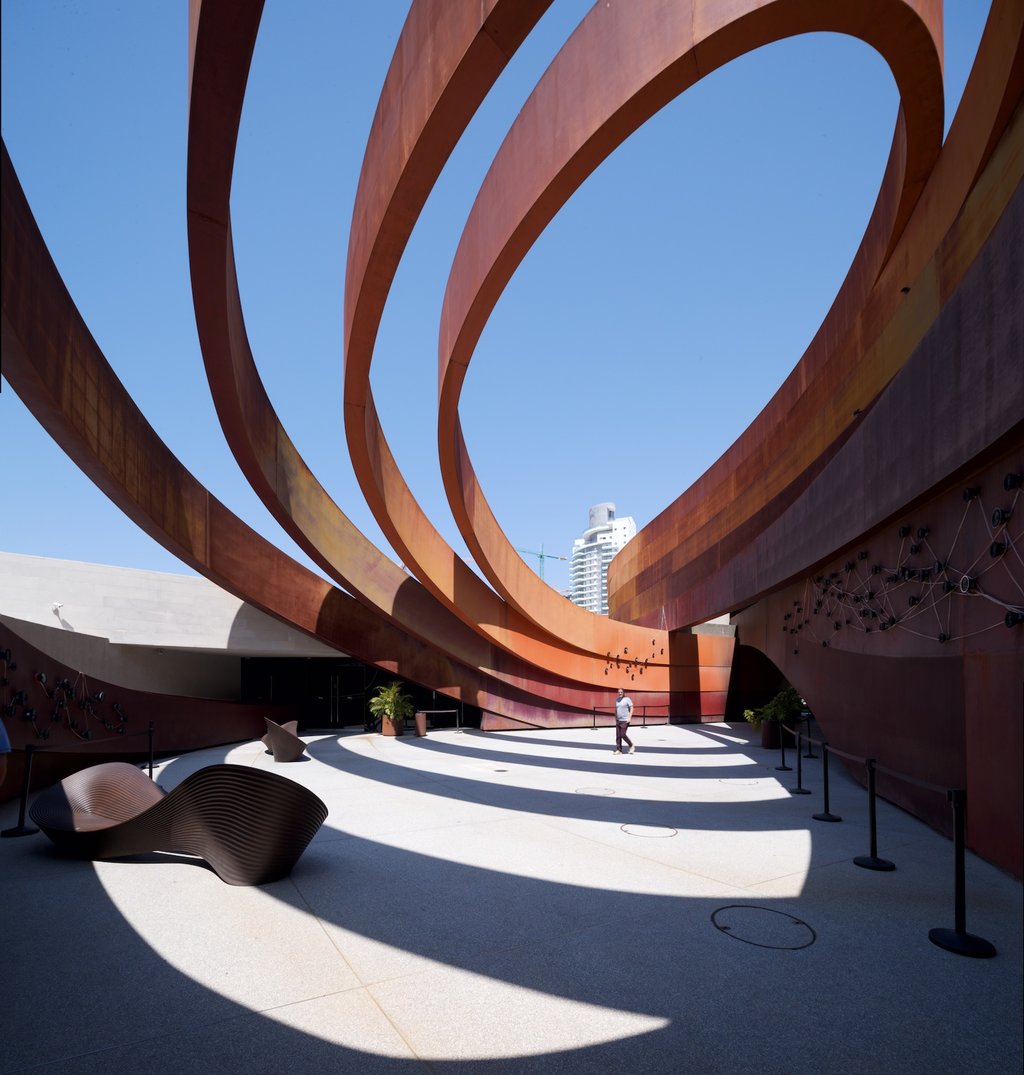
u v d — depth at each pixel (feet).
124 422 30.53
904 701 30.09
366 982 13.75
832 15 21.38
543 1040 11.62
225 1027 12.03
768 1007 12.74
